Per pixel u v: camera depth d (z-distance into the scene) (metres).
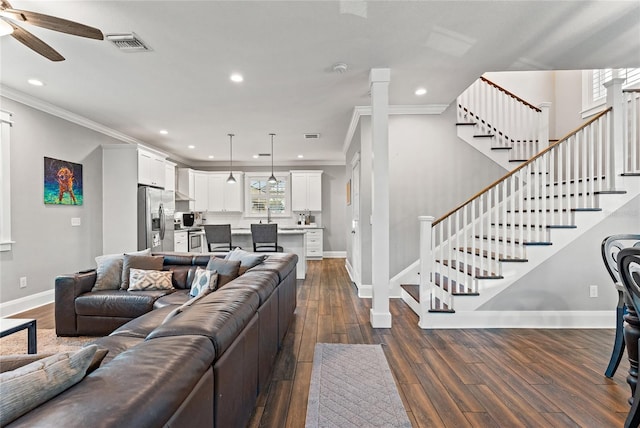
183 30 2.50
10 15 1.79
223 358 1.29
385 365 2.49
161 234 5.70
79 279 3.20
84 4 2.17
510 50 2.88
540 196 4.01
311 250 8.50
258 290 1.99
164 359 0.97
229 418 1.35
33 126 4.04
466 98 4.64
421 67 3.21
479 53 2.94
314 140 6.28
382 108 3.26
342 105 4.28
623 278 1.79
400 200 4.57
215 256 3.71
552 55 2.99
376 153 3.32
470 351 2.75
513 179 3.41
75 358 0.82
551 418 1.84
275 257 3.38
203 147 6.88
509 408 1.94
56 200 4.36
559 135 5.12
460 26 2.51
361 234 4.58
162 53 2.86
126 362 0.94
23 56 2.91
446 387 2.17
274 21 2.40
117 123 5.02
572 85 4.83
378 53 2.92
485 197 4.47
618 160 3.27
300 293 4.83
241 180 8.72
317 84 3.59
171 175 6.90
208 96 3.91
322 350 2.77
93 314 3.09
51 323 3.52
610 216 3.29
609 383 2.22
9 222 3.74
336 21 2.42
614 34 2.64
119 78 3.38
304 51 2.86
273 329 2.44
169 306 2.72
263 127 5.32
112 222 5.19
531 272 3.36
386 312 3.35
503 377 2.30
